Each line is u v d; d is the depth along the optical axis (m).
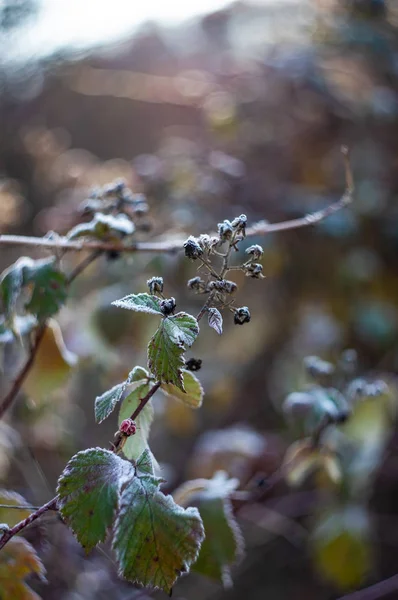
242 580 1.19
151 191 1.08
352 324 1.12
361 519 0.93
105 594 0.84
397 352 1.11
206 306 0.49
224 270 0.50
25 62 1.25
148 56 1.46
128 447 0.51
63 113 1.42
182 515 0.47
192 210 1.04
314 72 1.09
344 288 1.11
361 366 1.08
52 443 0.93
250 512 0.96
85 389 1.04
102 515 0.47
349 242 1.10
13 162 1.36
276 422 1.20
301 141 1.22
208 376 1.18
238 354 1.23
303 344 1.15
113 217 0.67
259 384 1.22
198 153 1.18
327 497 0.96
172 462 1.14
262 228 0.65
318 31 1.18
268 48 1.26
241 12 1.33
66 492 0.47
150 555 0.46
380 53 1.11
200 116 1.37
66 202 1.18
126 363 0.95
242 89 1.29
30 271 0.62
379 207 1.14
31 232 1.25
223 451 0.87
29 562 0.56
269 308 1.18
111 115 1.45
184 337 0.47
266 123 1.24
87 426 1.07
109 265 0.97
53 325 0.67
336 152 1.21
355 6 1.15
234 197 1.09
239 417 1.21
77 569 0.81
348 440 0.81
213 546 0.60
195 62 1.41
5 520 0.59
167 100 1.39
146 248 0.65
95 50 1.39
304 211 1.04
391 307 1.13
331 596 1.17
